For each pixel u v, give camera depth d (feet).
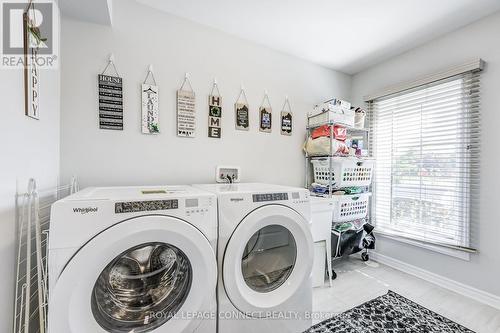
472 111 5.74
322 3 5.15
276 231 4.33
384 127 7.90
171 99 5.62
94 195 3.04
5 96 2.60
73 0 4.19
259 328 3.70
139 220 2.67
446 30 6.12
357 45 6.93
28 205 3.03
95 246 2.44
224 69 6.32
